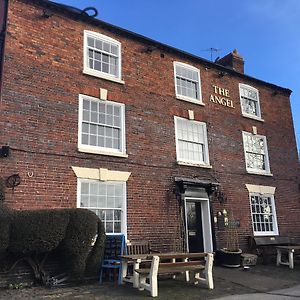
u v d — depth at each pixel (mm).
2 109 10438
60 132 11328
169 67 14891
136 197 12367
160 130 13742
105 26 13383
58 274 9977
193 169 14266
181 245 12906
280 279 11117
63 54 12102
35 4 11922
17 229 8844
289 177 17781
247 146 16625
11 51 11047
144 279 9242
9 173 10117
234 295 8797
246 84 17609
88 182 11555
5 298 8148
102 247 10039
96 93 12484
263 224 15977
